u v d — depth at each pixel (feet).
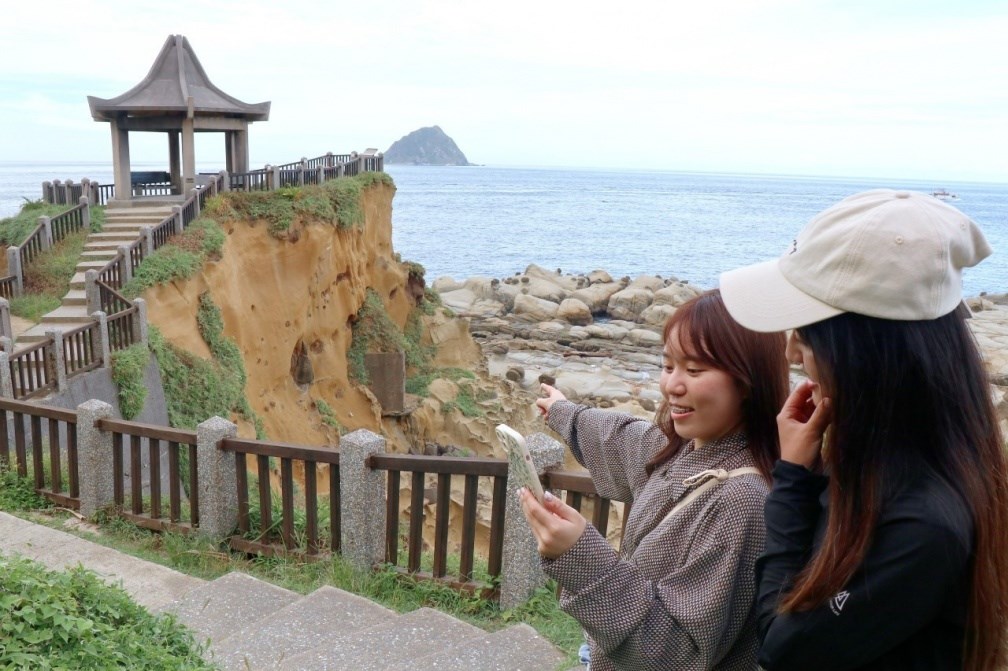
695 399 7.85
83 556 24.73
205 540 27.84
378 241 96.43
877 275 5.80
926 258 5.75
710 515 7.54
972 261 6.17
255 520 28.09
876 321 5.93
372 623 19.10
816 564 5.98
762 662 6.39
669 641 7.18
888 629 5.72
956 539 5.56
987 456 5.95
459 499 67.31
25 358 46.73
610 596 7.21
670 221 587.27
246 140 82.69
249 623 19.81
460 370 104.22
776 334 7.74
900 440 5.89
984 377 6.13
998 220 648.38
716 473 7.72
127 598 15.67
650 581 7.55
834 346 5.99
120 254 56.49
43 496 32.53
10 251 60.29
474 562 26.89
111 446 31.12
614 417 9.95
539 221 570.46
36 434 32.50
